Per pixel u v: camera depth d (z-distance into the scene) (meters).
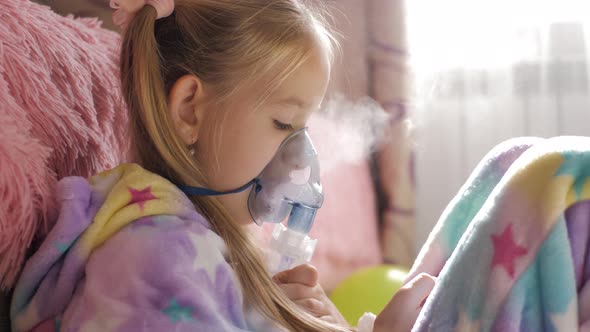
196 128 0.90
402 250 2.04
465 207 0.84
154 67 0.89
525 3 2.22
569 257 0.60
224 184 0.89
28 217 0.75
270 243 0.97
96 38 1.10
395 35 2.07
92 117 0.96
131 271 0.71
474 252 0.65
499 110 2.25
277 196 0.91
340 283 1.64
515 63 2.22
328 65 0.95
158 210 0.78
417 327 0.67
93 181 0.82
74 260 0.74
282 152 0.91
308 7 1.08
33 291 0.77
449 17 2.27
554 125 2.20
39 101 0.84
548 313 0.60
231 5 0.94
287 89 0.90
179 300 0.70
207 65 0.90
